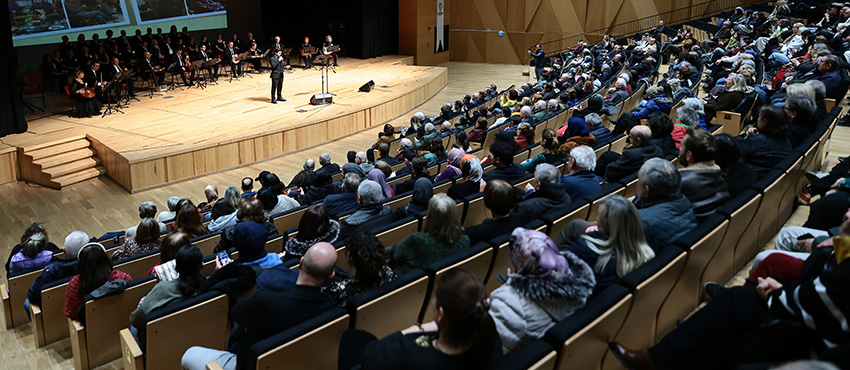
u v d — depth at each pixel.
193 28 20.97
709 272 3.77
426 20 25.11
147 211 6.77
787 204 5.05
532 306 2.69
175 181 11.39
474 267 3.67
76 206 10.35
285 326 3.06
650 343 3.28
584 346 2.59
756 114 7.76
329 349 3.08
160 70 16.42
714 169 3.88
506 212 4.07
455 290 2.09
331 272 3.17
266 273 3.51
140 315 3.86
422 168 6.55
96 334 4.43
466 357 2.13
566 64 19.86
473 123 12.14
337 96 16.23
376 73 20.23
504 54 26.89
